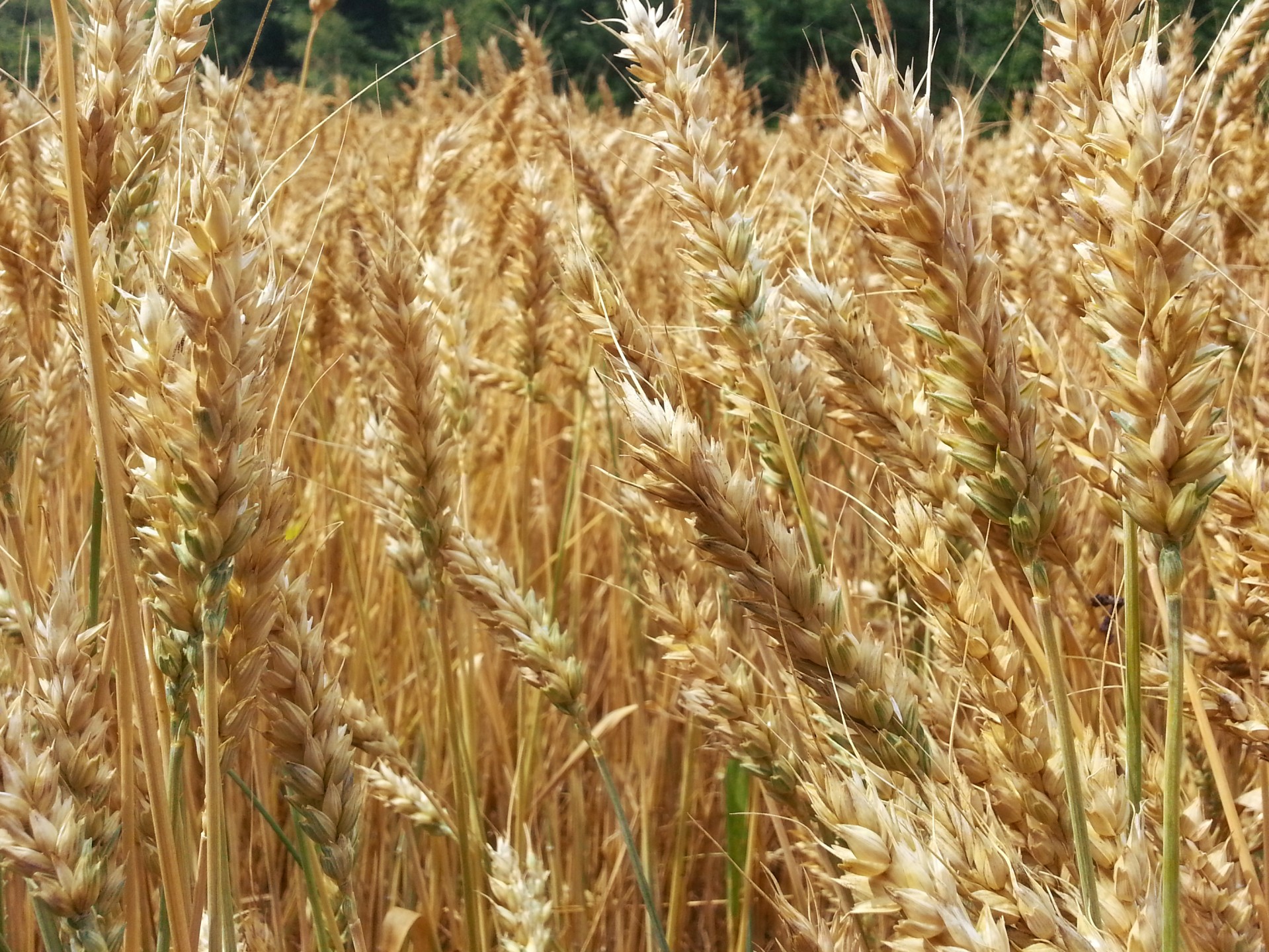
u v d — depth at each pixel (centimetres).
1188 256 70
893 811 70
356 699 92
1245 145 113
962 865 71
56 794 73
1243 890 75
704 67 94
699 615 82
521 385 123
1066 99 73
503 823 115
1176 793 70
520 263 114
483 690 113
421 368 88
